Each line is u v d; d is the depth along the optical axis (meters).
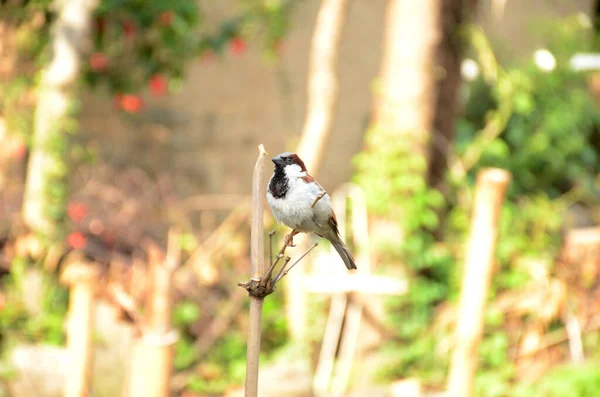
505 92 15.27
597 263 12.95
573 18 19.98
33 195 12.41
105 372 10.63
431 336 12.43
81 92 15.19
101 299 11.58
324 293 12.87
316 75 13.02
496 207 8.12
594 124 19.88
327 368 12.20
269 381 11.14
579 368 11.24
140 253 12.78
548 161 17.81
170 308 7.97
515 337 12.24
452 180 13.38
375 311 12.55
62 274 11.97
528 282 12.66
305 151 13.13
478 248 8.20
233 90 17.19
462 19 12.85
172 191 15.66
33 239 12.30
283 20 14.49
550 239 13.86
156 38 13.69
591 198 17.95
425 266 13.00
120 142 16.14
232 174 17.17
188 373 11.84
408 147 12.70
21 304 12.11
